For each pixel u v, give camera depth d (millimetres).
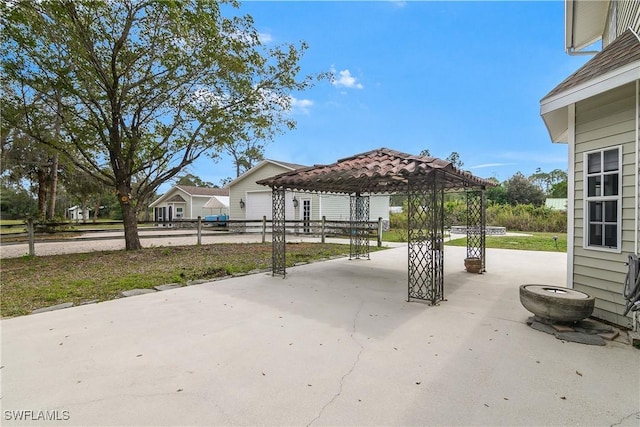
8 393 2205
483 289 5254
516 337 3211
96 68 7840
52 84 7652
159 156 9422
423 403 2096
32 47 7355
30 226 8164
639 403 2090
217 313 3965
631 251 3348
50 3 6766
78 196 24000
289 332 3352
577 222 4000
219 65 8414
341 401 2125
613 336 3127
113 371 2516
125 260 7801
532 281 5855
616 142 3496
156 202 25641
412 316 3883
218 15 8234
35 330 3369
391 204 28250
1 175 15547
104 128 8977
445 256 9031
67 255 8562
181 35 7906
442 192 4715
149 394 2201
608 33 6652
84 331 3350
